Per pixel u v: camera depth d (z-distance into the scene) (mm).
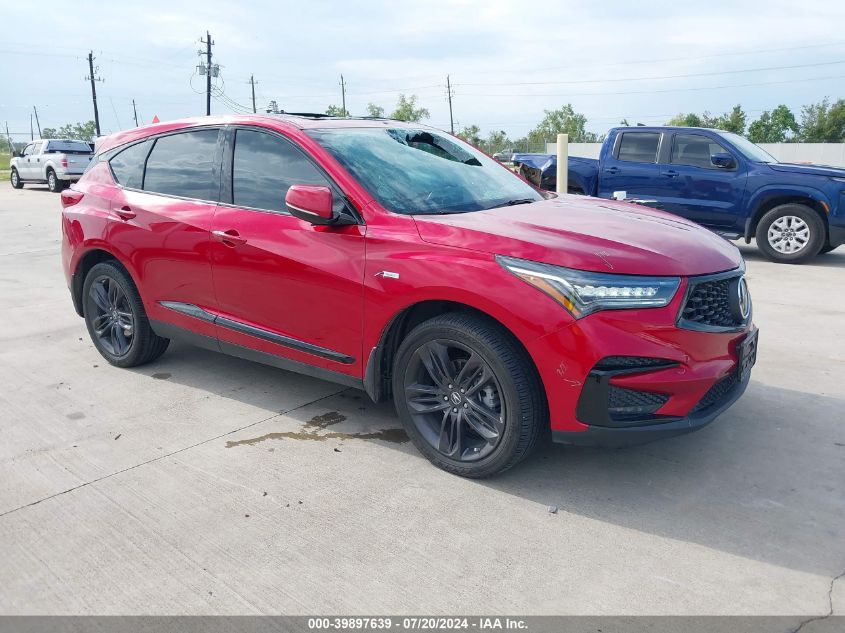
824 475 3346
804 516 2998
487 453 3211
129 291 4695
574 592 2514
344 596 2508
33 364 5082
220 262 4027
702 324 3018
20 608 2473
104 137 5152
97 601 2502
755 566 2654
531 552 2754
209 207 4137
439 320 3223
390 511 3061
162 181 4492
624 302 2857
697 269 3039
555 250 2955
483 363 3113
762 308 6598
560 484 3289
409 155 4047
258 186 3945
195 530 2930
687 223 3773
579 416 2939
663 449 3637
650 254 3006
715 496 3168
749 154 9539
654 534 2869
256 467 3473
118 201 4656
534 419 3088
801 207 9062
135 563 2713
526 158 11312
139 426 3973
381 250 3357
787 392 4383
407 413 3473
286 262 3693
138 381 4695
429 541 2836
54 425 3998
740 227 9570
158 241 4355
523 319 2936
